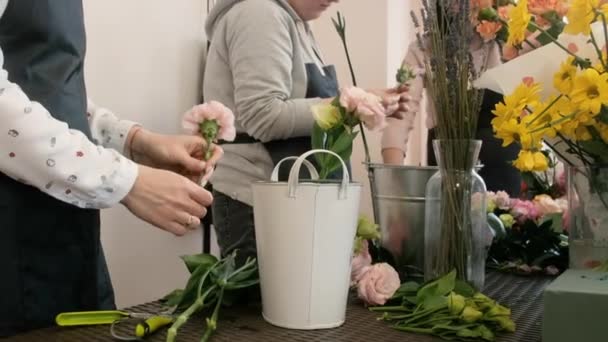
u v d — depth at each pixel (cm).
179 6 166
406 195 100
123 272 146
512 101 72
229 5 146
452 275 76
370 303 81
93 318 69
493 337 67
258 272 77
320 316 69
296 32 141
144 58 153
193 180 84
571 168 80
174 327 63
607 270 69
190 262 78
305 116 129
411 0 289
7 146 64
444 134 85
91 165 67
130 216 148
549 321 54
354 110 76
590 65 69
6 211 71
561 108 69
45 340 63
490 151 160
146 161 89
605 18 68
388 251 100
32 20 75
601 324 52
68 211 76
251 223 138
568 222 84
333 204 68
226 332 68
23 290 73
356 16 252
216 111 78
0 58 64
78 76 81
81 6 84
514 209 124
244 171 141
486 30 83
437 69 83
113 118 92
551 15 77
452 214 84
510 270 116
